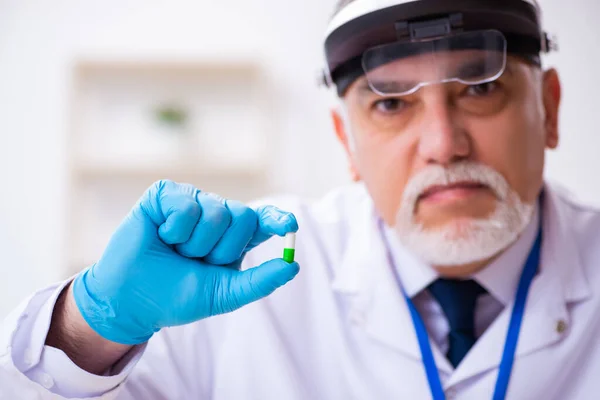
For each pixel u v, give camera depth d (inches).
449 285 33.4
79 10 86.6
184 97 85.6
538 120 31.5
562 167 77.4
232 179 84.8
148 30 86.4
